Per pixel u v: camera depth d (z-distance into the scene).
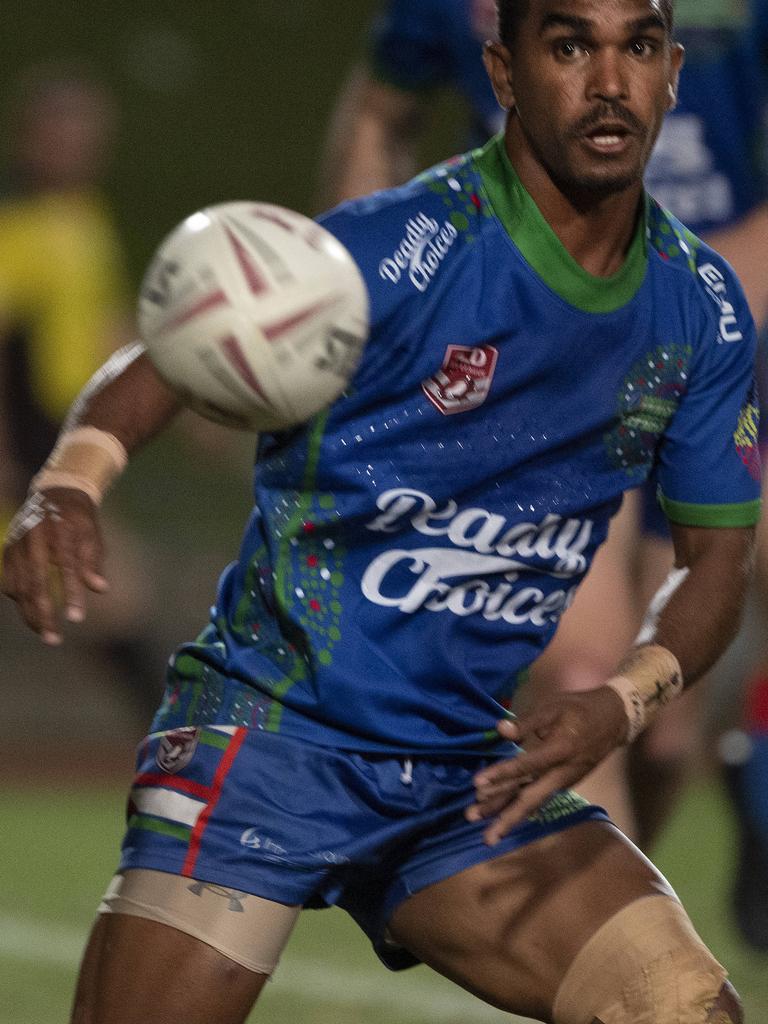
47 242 25.83
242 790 9.59
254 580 9.90
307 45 54.47
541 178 9.66
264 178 52.44
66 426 9.55
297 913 9.74
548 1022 9.77
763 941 17.53
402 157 16.38
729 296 10.22
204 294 8.52
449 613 9.86
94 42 53.56
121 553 27.45
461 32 15.12
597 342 9.73
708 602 10.25
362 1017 15.44
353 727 9.71
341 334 8.65
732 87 15.36
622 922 9.55
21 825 26.17
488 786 9.02
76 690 36.78
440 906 9.90
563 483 9.95
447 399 9.60
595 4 9.30
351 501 9.65
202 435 26.69
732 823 18.06
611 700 9.50
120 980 9.30
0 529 25.88
